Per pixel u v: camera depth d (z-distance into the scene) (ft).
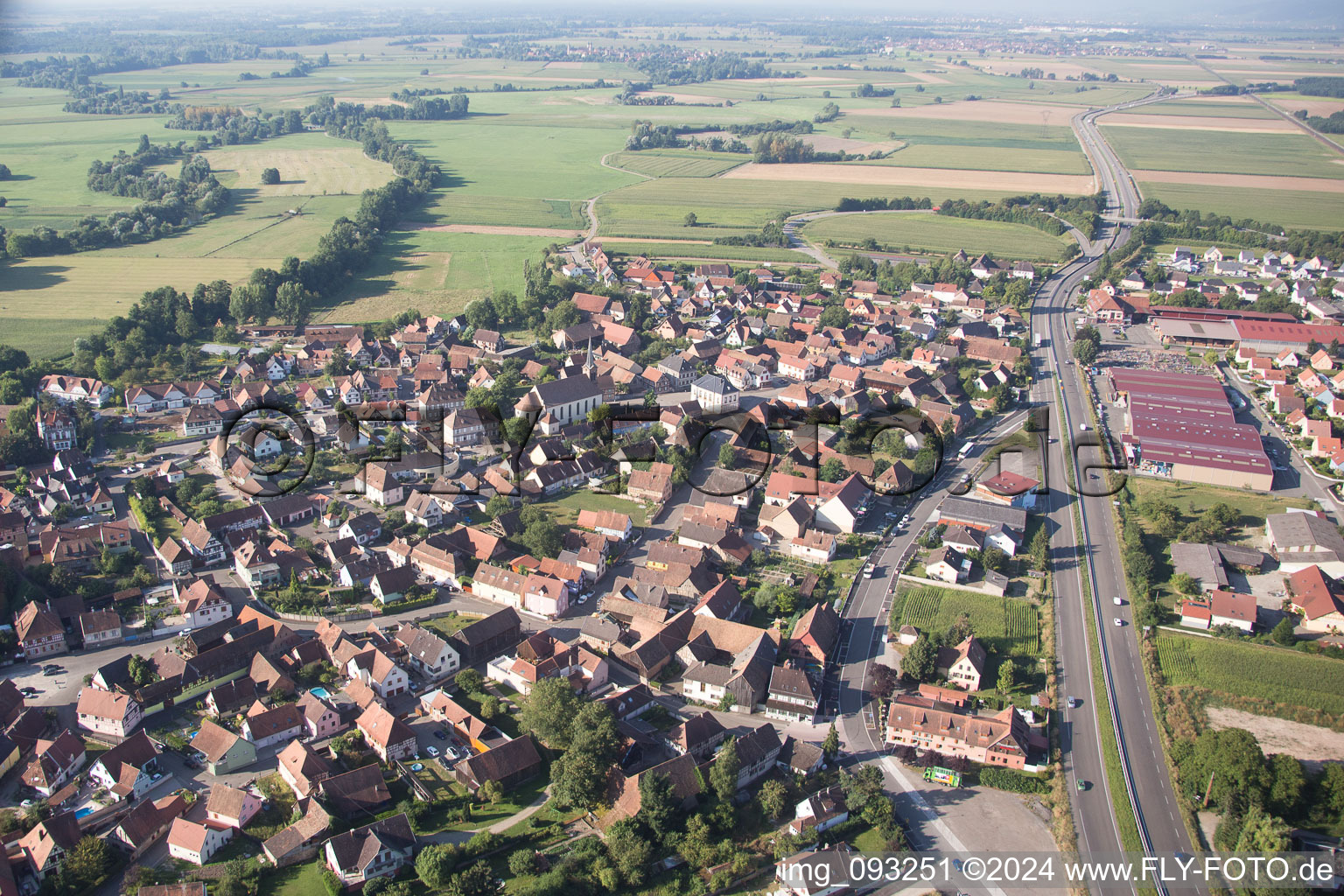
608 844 511.81
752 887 501.15
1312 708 635.25
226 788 533.55
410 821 536.01
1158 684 655.35
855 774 572.92
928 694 634.84
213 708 620.49
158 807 534.37
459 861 504.43
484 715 617.62
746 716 631.97
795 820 529.86
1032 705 632.38
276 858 504.43
